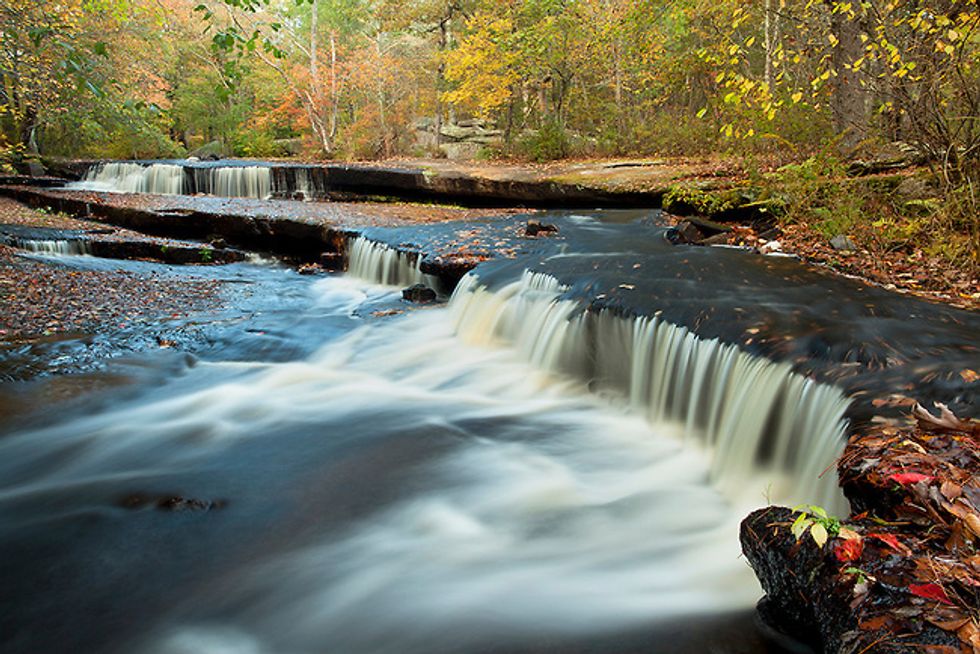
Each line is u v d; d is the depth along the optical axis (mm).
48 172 21000
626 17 17594
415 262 9922
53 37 4695
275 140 36656
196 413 5582
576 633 2850
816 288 6035
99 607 3193
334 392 6117
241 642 2977
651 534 3791
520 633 2891
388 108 29156
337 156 27062
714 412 4758
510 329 7082
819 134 11383
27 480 4441
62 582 3381
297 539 3762
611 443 5008
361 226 12070
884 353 4199
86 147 26328
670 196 11711
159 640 2986
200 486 4355
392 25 28750
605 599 3152
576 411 5660
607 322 5902
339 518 3984
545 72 24703
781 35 13766
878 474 2572
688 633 2740
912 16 6781
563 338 6312
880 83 7996
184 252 11555
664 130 19094
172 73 32406
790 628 2508
